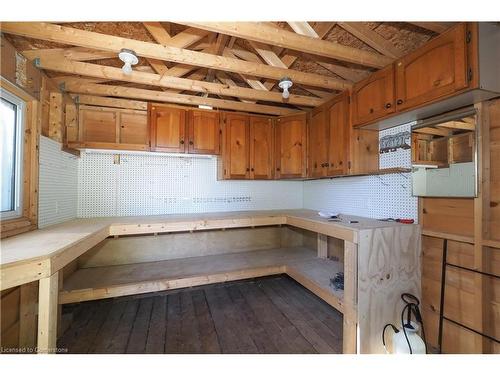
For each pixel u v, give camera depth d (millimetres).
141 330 2105
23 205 1765
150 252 2863
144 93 2457
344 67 2199
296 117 2973
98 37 1536
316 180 3324
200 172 3129
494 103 1532
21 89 1630
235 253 3146
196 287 2979
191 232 3029
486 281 1548
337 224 1964
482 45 1316
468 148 1625
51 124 2143
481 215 1550
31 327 1670
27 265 1112
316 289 2164
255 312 2414
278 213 2922
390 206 2242
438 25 1527
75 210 2574
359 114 2129
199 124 2793
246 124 3002
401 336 1688
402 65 1727
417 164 1967
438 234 1808
